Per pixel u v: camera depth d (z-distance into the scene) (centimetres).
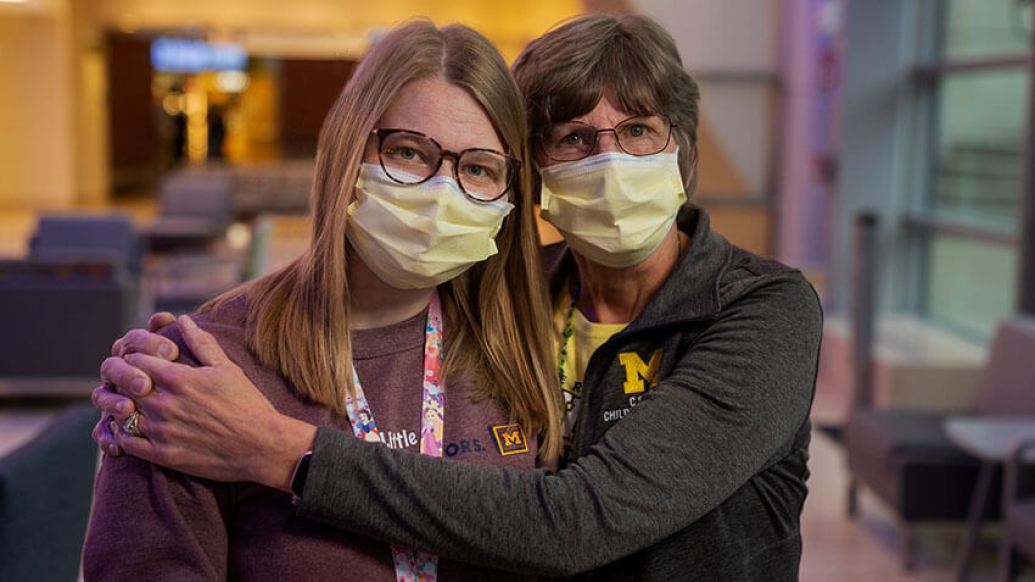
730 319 150
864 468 473
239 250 1100
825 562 445
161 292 766
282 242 1391
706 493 141
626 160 152
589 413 157
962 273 704
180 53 2220
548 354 155
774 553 154
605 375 158
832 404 693
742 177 889
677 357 153
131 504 127
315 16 1883
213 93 2258
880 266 772
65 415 261
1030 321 484
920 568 440
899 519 436
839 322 762
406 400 143
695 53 864
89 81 2008
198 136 2261
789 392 147
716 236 163
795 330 150
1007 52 639
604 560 137
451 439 143
